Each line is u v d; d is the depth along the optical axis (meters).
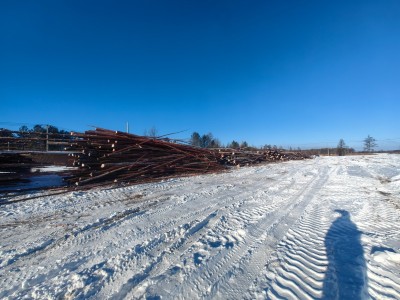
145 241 4.26
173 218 5.62
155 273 3.24
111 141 10.86
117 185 9.98
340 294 2.85
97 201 7.27
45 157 19.28
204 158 15.56
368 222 5.39
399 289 2.93
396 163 22.88
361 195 8.39
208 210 6.37
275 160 28.72
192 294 2.82
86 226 5.00
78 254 3.78
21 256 3.71
